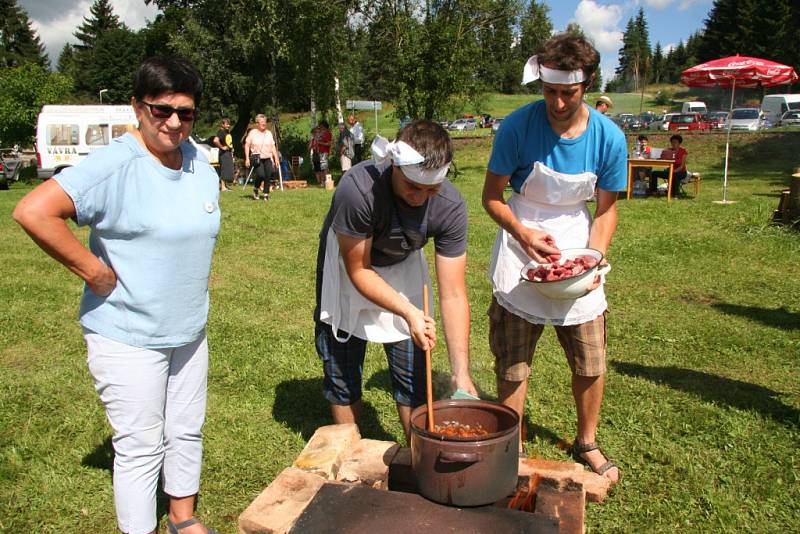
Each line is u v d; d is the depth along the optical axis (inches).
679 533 104.7
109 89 2869.1
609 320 214.7
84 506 114.3
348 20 887.1
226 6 1015.6
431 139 87.4
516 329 119.1
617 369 172.1
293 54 882.8
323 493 85.9
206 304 101.6
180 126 89.9
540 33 863.7
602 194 117.2
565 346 121.4
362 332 113.0
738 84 586.9
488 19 864.9
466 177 748.0
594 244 118.1
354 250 101.4
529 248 113.7
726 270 277.3
